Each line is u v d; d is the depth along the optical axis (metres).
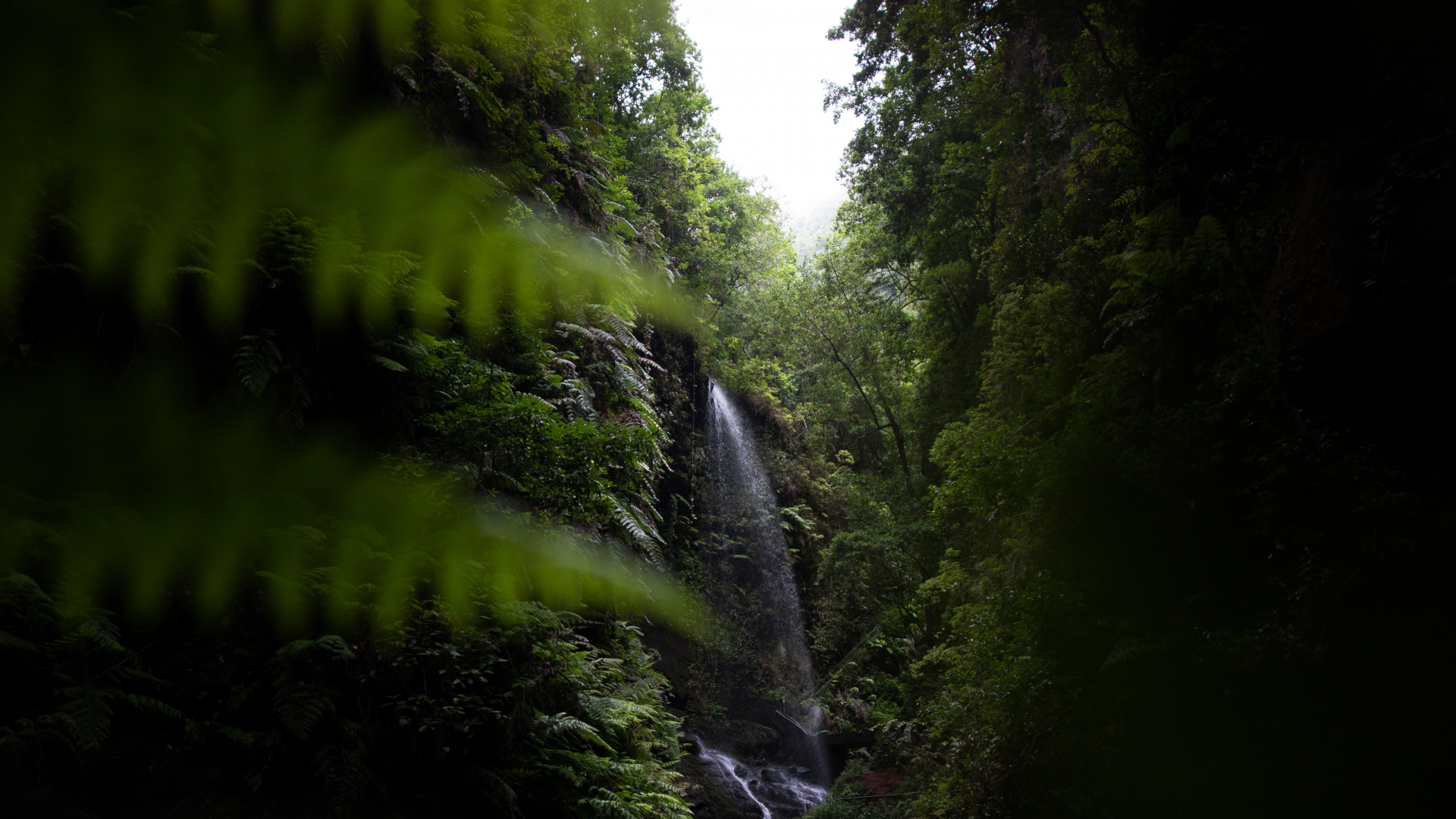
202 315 3.16
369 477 2.76
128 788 2.88
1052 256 11.70
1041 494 7.26
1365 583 4.47
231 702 3.29
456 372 5.31
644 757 6.69
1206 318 7.05
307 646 3.30
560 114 9.75
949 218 17.56
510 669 4.70
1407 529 4.46
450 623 3.89
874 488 19.61
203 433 2.37
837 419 24.22
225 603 2.12
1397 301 4.77
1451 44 5.19
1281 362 5.46
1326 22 6.34
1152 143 7.69
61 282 2.56
